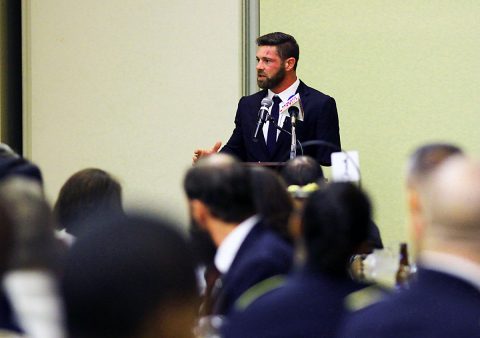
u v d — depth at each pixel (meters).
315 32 15.73
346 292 5.46
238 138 13.06
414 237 4.81
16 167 7.96
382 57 15.50
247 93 15.61
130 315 3.04
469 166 4.43
